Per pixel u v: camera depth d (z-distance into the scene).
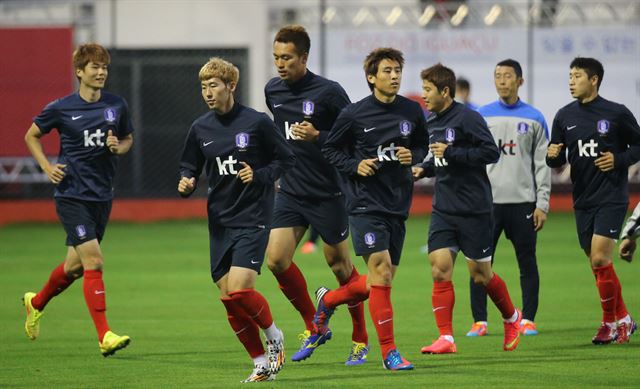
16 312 40.03
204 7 82.62
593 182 31.64
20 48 78.31
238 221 26.05
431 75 30.23
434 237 30.53
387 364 27.34
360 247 27.34
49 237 70.31
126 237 70.56
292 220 30.67
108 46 83.44
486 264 30.27
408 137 27.55
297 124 29.38
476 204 30.03
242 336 25.97
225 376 26.95
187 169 26.84
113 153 31.08
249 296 25.55
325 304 29.08
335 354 30.67
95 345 32.56
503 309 30.30
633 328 32.12
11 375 27.31
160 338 33.84
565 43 79.69
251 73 82.81
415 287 46.34
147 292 45.62
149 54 82.00
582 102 31.86
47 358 30.11
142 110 81.94
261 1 82.88
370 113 27.55
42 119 31.14
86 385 25.77
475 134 29.86
